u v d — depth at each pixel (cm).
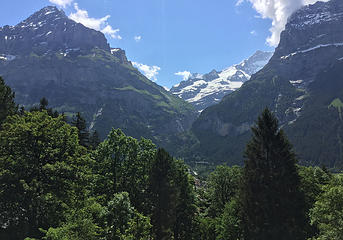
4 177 2880
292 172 3459
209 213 6850
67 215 2734
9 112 4794
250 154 3728
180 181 5400
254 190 3516
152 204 4638
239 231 4728
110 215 3133
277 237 3161
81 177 3453
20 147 3188
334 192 3231
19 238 2811
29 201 2969
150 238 4491
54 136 3422
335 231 3014
